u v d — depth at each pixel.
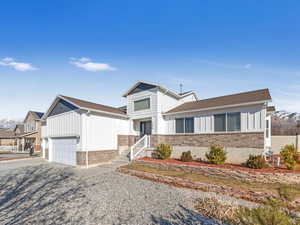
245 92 14.38
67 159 14.80
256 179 7.83
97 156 13.98
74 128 14.02
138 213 5.22
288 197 5.86
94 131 13.98
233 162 10.84
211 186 7.42
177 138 13.97
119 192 7.26
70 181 9.16
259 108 10.23
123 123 16.72
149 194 7.00
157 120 14.89
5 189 7.84
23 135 31.77
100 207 5.70
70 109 14.66
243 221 3.38
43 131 18.91
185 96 18.31
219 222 4.65
